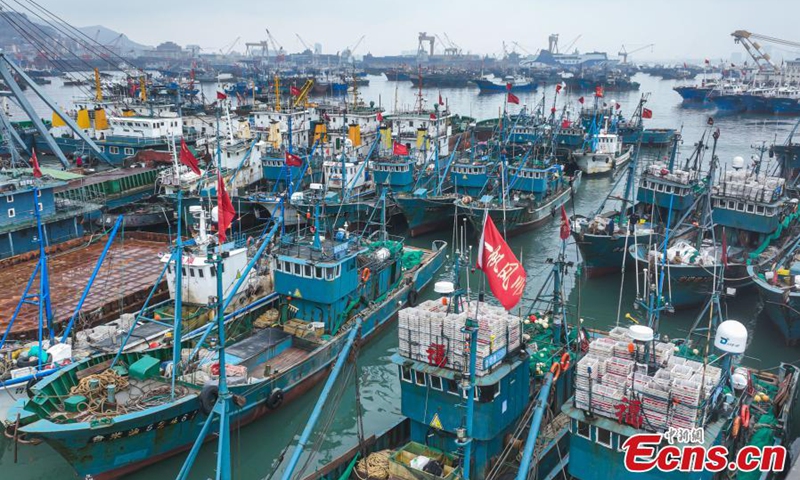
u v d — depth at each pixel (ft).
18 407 96.58
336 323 129.80
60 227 188.55
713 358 92.48
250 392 105.91
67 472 100.73
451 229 230.07
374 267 144.66
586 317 155.43
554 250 206.49
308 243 131.75
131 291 150.51
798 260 154.51
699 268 149.59
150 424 94.38
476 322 74.33
